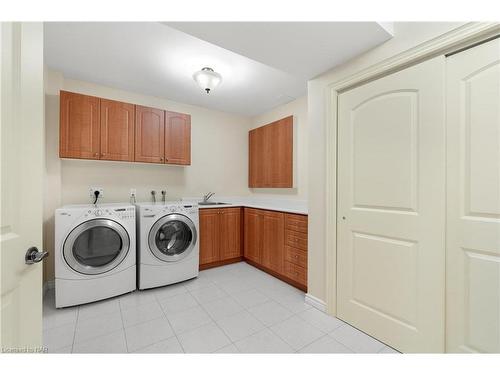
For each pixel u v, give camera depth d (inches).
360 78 66.7
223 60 87.4
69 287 78.9
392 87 60.5
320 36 58.7
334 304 75.2
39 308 35.7
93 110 95.4
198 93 119.1
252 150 152.8
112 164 112.0
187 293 92.4
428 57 54.3
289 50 64.8
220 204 135.3
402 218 58.5
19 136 31.0
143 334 65.6
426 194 54.3
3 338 28.4
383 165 62.5
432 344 53.0
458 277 50.1
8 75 29.1
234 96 123.3
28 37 32.6
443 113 51.6
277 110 140.3
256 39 59.8
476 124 47.8
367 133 66.4
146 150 107.3
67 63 89.5
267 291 94.2
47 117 92.5
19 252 30.8
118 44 77.1
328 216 76.0
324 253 78.1
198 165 138.9
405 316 57.8
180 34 72.0
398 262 59.4
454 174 50.6
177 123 116.6
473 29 46.8
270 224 111.5
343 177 73.0
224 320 72.9
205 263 118.1
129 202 114.3
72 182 102.4
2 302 28.2
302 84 108.7
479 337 47.3
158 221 97.0
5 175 28.7
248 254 126.7
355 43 61.7
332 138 75.4
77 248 82.3
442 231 51.7
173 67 92.4
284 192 135.6
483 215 47.1
